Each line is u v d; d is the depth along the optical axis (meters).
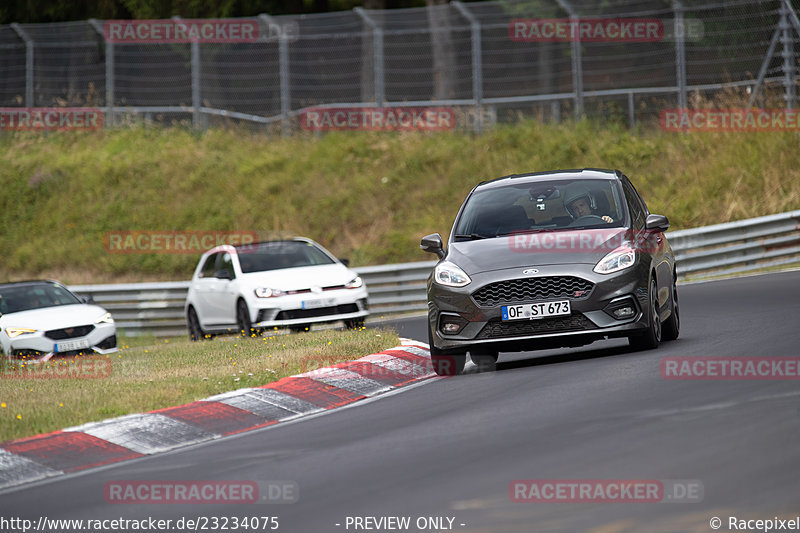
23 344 60.00
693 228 75.81
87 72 114.38
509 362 39.78
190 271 94.88
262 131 109.69
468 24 119.50
